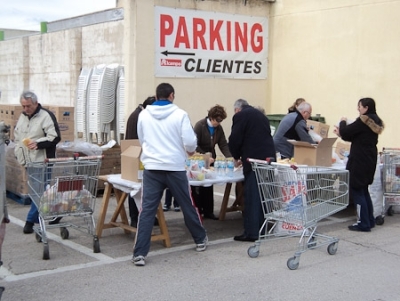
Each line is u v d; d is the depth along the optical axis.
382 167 8.37
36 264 6.20
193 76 12.00
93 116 12.08
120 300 5.17
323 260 6.47
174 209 9.01
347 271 6.09
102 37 15.15
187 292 5.39
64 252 6.66
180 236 7.48
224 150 8.72
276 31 13.30
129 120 8.39
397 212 9.16
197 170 7.26
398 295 5.41
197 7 11.88
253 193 7.10
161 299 5.21
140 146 6.99
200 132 8.49
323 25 12.34
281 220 6.41
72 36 16.44
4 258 6.41
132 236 7.41
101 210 7.27
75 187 6.48
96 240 6.64
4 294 5.28
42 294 5.30
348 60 11.94
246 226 7.20
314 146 7.68
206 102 12.29
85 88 12.27
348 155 8.69
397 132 11.19
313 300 5.23
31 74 19.17
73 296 5.25
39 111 7.59
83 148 9.58
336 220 8.56
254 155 7.00
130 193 6.69
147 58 11.20
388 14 11.18
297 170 6.16
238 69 12.82
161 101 6.38
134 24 10.98
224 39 12.45
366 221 7.84
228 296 5.30
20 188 9.34
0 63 21.31
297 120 8.46
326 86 12.40
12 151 9.47
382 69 11.36
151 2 11.15
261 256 6.59
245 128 7.06
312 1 12.49
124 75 11.38
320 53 12.45
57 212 6.44
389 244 7.22
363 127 7.66
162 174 6.30
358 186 7.74
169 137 6.27
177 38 11.62
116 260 6.37
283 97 13.28
